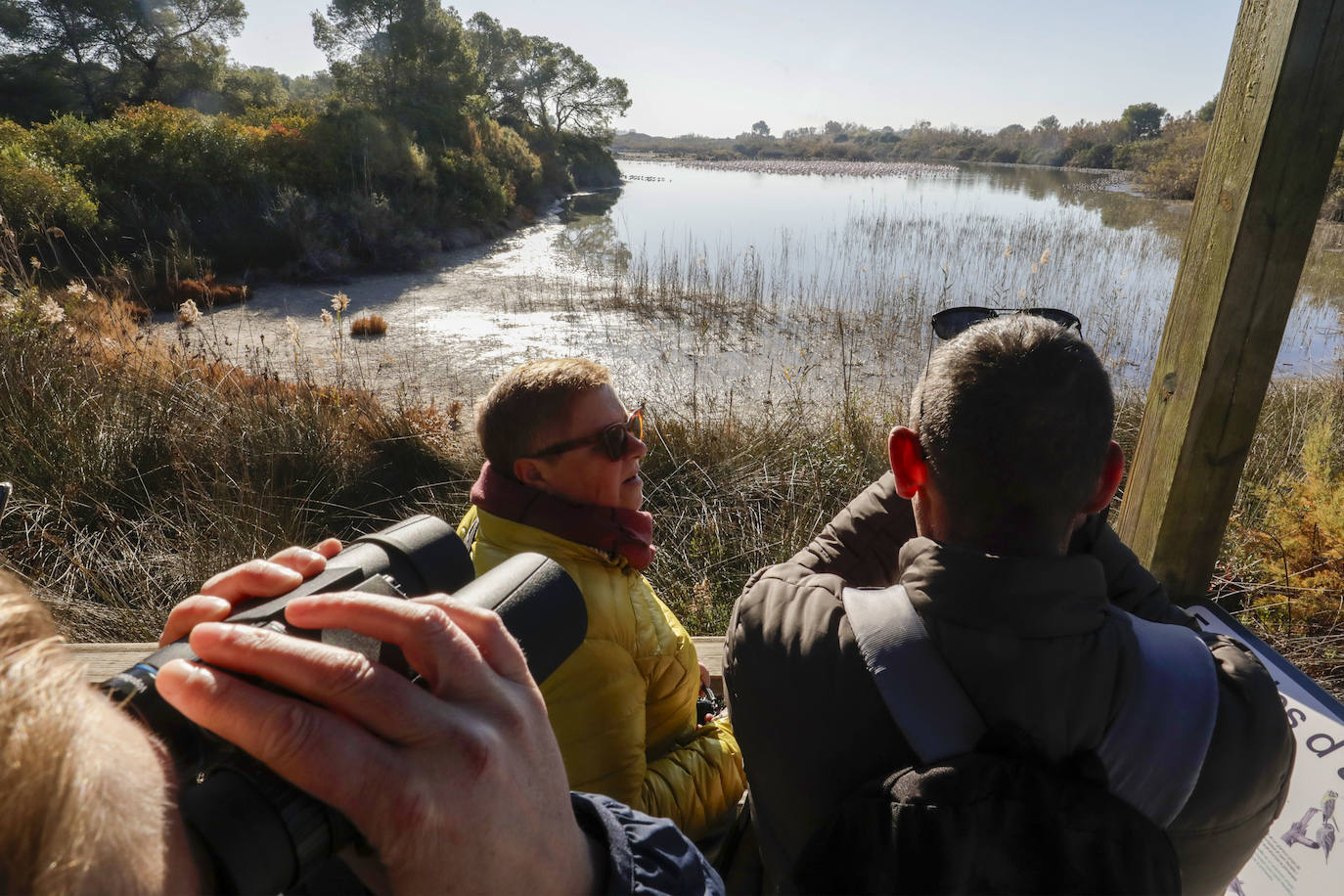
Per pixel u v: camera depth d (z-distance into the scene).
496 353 9.96
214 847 0.36
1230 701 0.75
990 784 0.68
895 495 1.32
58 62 32.94
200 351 5.90
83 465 3.98
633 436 1.45
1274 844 1.28
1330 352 9.66
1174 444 1.84
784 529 3.88
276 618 0.54
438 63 32.84
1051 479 0.79
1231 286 1.68
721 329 10.96
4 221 6.67
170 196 15.45
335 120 20.69
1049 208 29.17
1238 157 1.65
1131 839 0.66
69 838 0.22
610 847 0.59
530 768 0.48
